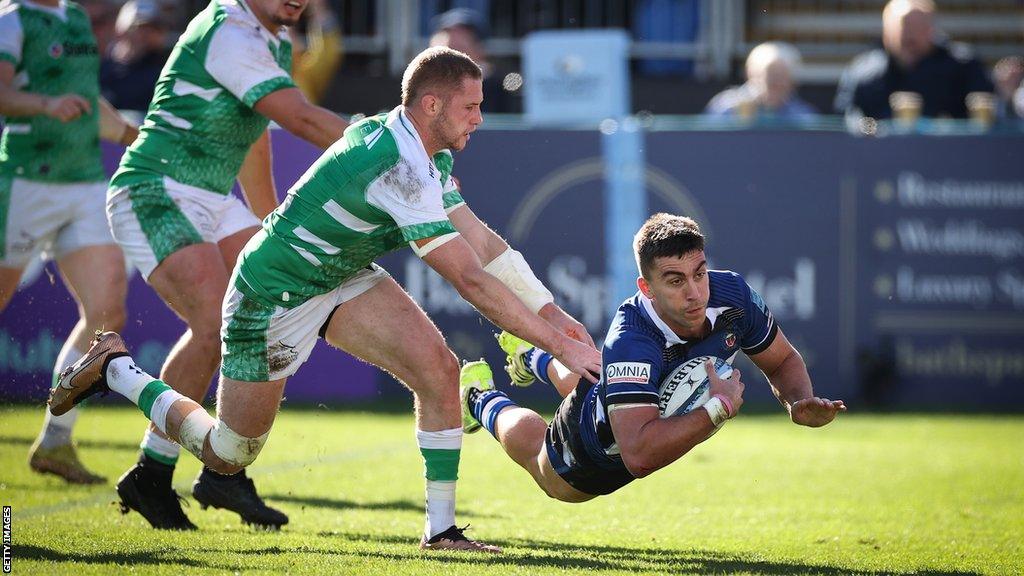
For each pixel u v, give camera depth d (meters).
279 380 16.16
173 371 18.58
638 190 36.03
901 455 27.94
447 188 17.02
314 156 34.19
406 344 16.19
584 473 16.22
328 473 24.39
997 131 35.88
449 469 16.45
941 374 36.19
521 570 14.43
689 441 14.37
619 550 16.77
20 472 23.44
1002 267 36.03
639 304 15.16
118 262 23.53
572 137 36.03
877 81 40.62
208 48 18.53
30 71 23.16
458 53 15.29
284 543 16.61
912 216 36.03
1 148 23.77
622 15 50.84
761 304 15.46
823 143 35.91
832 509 21.08
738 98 41.75
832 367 36.12
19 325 34.06
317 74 41.62
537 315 15.82
